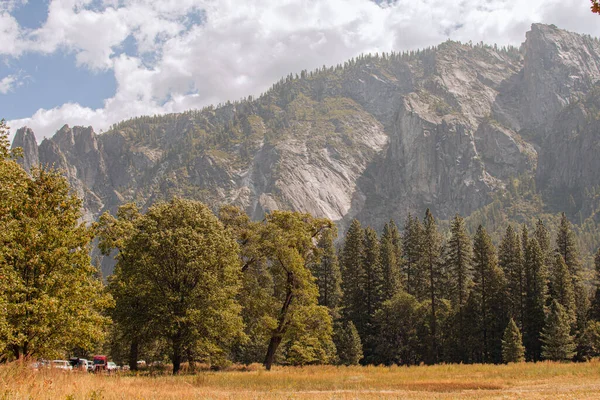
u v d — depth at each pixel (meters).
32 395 12.98
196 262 35.88
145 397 16.22
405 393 21.52
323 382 26.86
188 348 37.75
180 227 38.00
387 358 72.50
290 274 45.12
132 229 38.75
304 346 47.75
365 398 19.36
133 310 37.41
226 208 50.34
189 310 35.16
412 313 72.38
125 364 54.91
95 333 28.02
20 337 23.41
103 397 14.29
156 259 36.97
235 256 40.38
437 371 35.75
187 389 20.08
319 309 45.09
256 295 45.00
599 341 67.50
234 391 21.48
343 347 68.94
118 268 39.00
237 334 41.12
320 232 50.47
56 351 26.92
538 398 18.44
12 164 25.38
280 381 27.14
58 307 25.83
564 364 37.75
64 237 27.12
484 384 25.69
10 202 24.25
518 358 63.94
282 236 44.91
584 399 17.56
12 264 25.19
